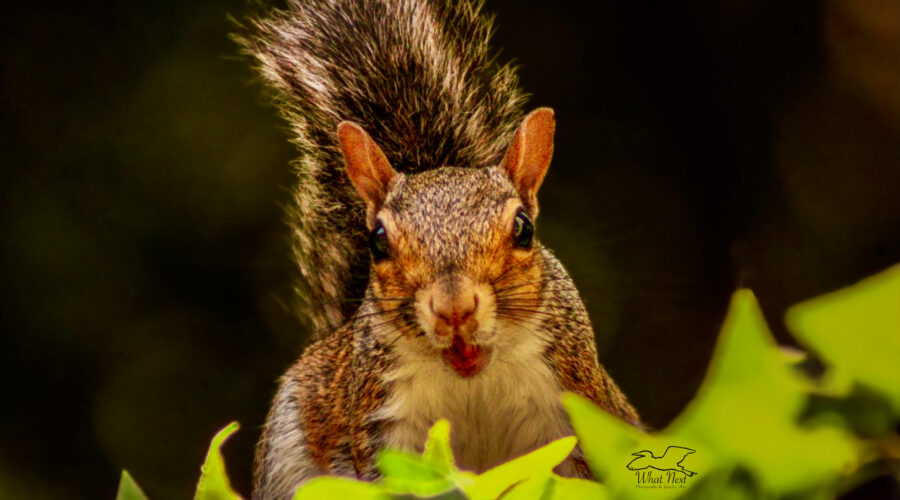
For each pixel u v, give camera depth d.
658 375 3.04
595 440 0.94
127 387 3.07
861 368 0.82
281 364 3.08
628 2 3.14
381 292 2.81
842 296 0.79
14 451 3.07
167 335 3.08
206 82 3.09
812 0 3.15
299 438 2.87
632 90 3.11
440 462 1.05
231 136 3.09
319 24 2.90
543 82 3.10
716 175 3.10
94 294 3.08
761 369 0.86
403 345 2.81
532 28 3.11
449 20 2.90
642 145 3.10
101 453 3.07
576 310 2.83
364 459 2.83
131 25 3.10
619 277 3.07
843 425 0.87
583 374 2.83
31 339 3.08
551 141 2.84
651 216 3.08
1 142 3.09
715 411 0.89
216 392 3.07
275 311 3.08
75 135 3.10
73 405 3.07
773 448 0.89
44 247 3.08
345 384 2.86
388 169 2.84
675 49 3.12
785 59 3.14
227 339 3.08
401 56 2.90
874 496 0.88
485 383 2.82
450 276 2.79
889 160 3.10
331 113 2.90
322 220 2.90
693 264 3.08
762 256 3.09
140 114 3.09
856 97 3.12
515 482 1.09
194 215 3.09
